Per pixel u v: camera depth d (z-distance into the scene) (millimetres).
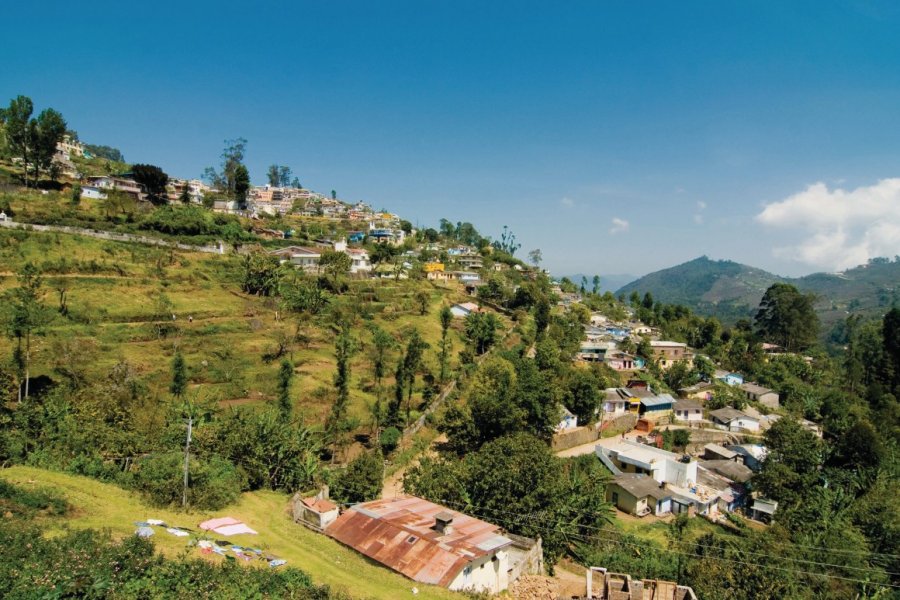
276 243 100375
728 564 30797
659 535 42969
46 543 17672
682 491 51312
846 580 32688
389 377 59750
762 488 51500
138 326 55469
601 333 102375
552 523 34375
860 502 47094
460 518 26906
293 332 63875
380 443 45344
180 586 17000
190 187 124625
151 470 28578
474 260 148125
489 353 72938
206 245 85312
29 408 33438
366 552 23844
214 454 32875
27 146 85188
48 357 45500
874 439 59844
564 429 62812
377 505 28266
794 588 28812
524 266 170250
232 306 67188
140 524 22859
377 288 89312
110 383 42219
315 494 33250
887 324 103812
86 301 56812
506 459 37250
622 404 71500
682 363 88188
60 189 88562
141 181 102438
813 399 87188
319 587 19078
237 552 21812
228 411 42312
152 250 75250
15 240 63938
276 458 34656
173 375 45938
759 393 86750
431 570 22109
